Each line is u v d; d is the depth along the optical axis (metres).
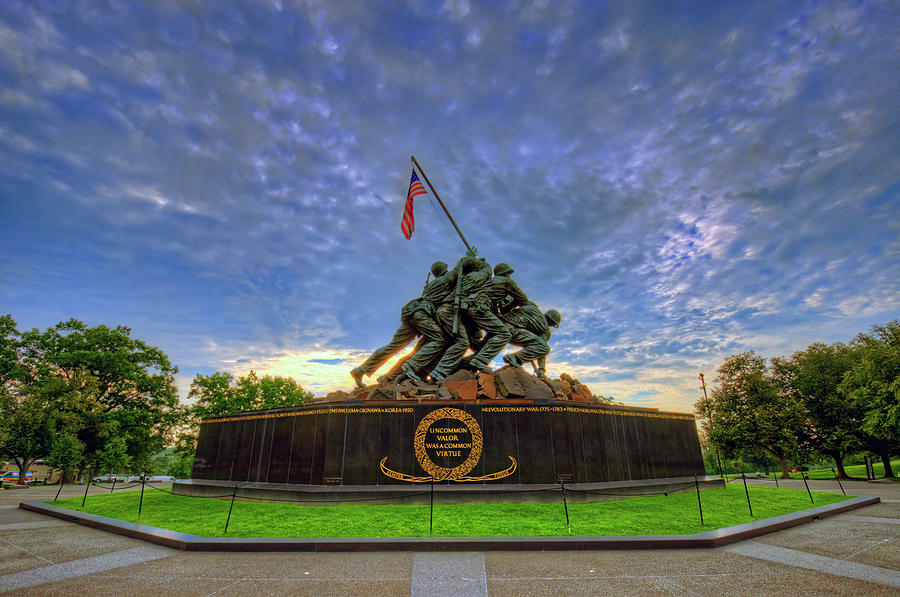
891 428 38.34
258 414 21.34
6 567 9.68
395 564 9.74
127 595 7.86
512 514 14.49
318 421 18.88
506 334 23.50
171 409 55.34
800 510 15.94
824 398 48.50
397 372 23.50
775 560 9.94
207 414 55.66
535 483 17.67
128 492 23.59
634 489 18.72
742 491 21.42
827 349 50.25
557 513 14.64
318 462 18.25
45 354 49.81
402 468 17.89
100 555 10.73
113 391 52.09
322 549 10.93
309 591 8.01
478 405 18.81
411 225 25.14
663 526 12.91
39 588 8.23
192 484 21.09
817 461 55.34
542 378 22.83
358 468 17.88
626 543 11.02
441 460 18.03
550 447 18.20
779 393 50.00
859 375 40.62
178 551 11.08
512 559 10.09
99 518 14.92
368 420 18.52
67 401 45.22
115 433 47.03
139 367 53.19
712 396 51.22
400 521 13.52
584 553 10.59
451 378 22.08
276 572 9.19
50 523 15.46
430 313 23.78
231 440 22.00
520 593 7.83
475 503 16.64
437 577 8.77
